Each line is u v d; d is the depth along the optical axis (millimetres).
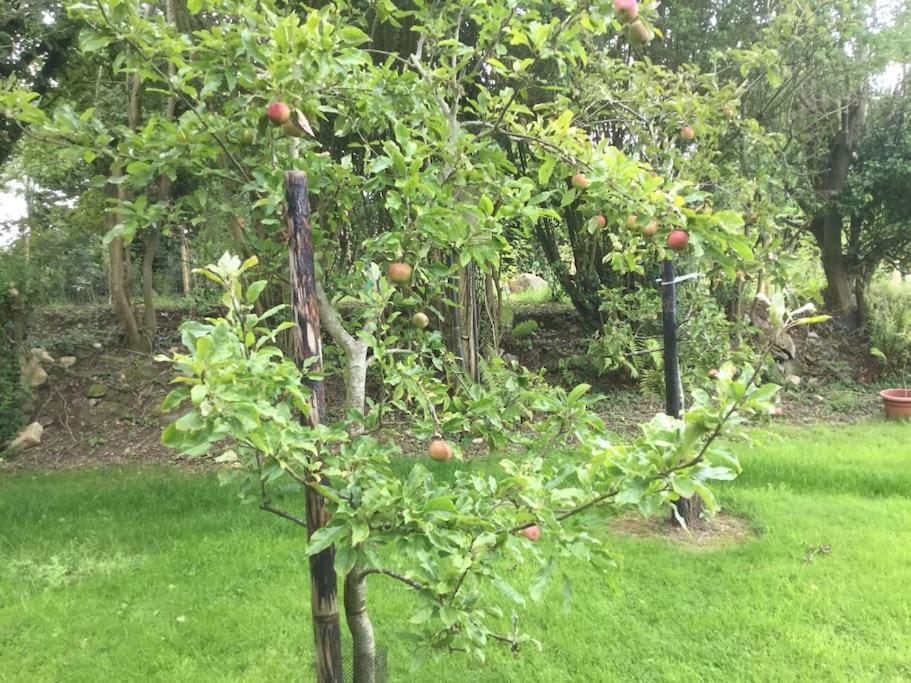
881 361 8008
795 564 3256
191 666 2564
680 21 6070
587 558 1390
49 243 9875
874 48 5902
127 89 6066
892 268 8766
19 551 3646
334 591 1639
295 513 4160
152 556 3557
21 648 2713
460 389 2439
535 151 2123
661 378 4551
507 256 6750
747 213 3793
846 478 4477
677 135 4090
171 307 9016
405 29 5688
